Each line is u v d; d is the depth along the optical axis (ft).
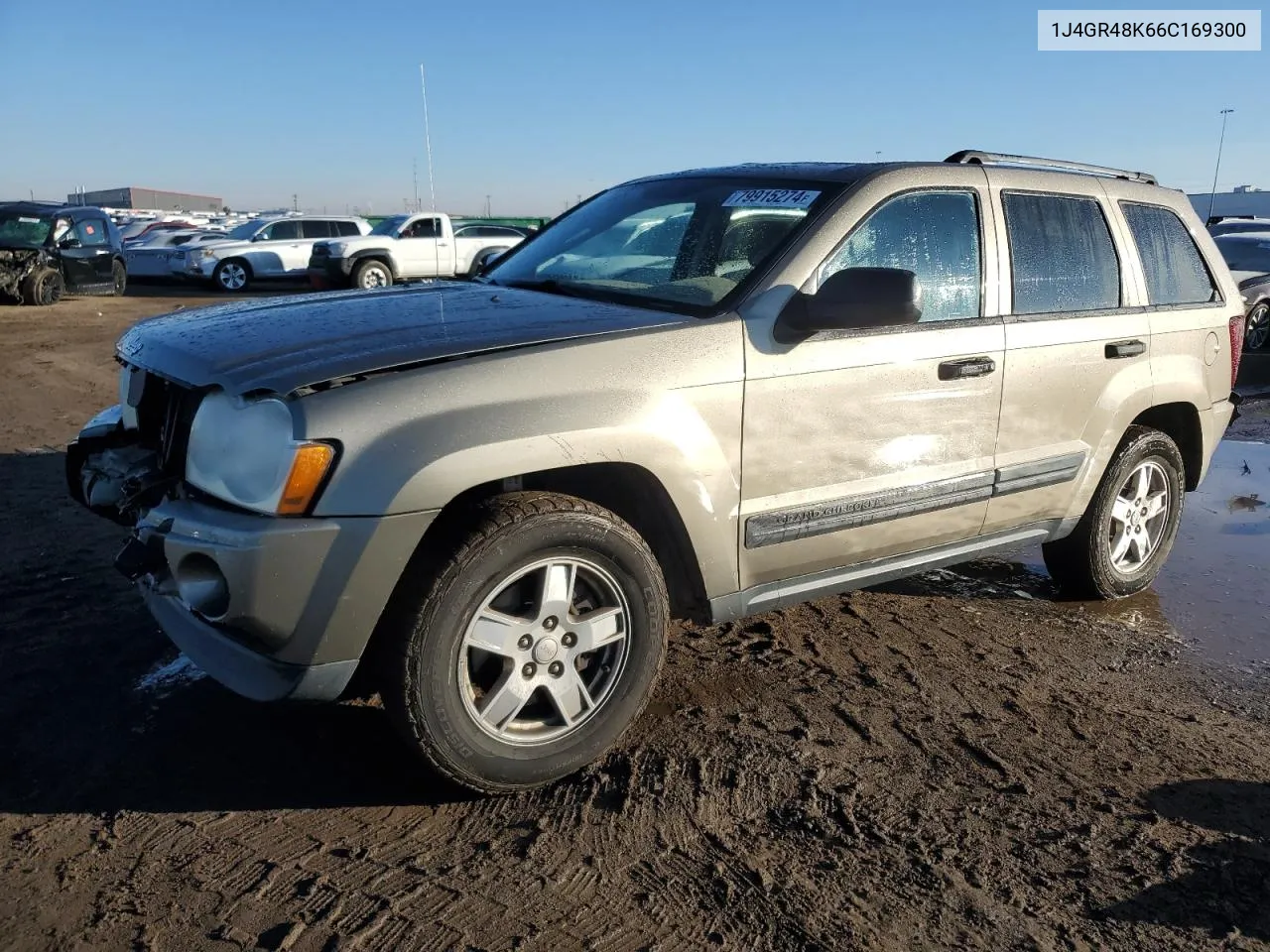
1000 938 8.04
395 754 10.42
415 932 7.82
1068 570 15.61
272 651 8.73
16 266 55.21
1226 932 8.21
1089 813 9.80
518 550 9.15
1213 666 13.53
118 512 10.53
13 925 7.76
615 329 10.10
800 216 11.55
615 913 8.14
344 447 8.47
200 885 8.30
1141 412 14.82
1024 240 13.29
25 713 10.96
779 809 9.64
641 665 10.20
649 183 14.32
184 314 11.79
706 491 10.29
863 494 11.57
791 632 13.99
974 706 11.99
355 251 66.80
